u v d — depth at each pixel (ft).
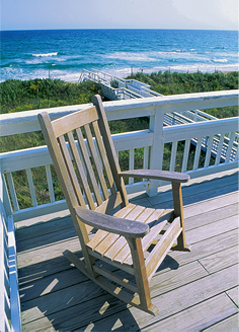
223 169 7.69
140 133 5.90
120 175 4.77
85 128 4.27
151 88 61.82
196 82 71.20
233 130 7.18
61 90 47.60
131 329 3.62
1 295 2.19
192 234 5.44
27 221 5.96
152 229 4.06
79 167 4.12
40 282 4.39
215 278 4.44
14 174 14.19
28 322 3.73
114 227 2.94
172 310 3.88
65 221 5.97
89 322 3.73
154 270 3.60
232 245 5.16
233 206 6.42
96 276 4.28
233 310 3.89
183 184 7.43
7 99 43.70
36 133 20.29
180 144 19.36
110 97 42.57
